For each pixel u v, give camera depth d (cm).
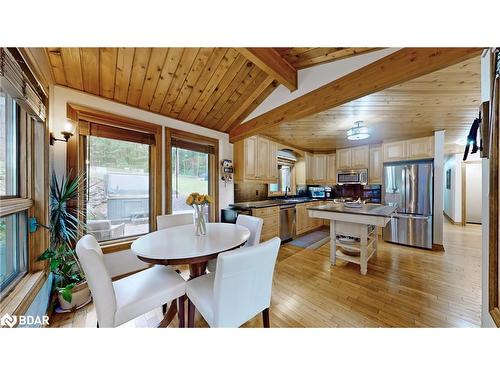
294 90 230
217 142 346
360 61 176
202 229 183
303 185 544
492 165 94
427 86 192
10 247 137
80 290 172
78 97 205
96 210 229
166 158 276
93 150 227
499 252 92
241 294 112
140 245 145
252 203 393
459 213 566
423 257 300
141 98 238
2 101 126
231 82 249
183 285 139
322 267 267
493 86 93
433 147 342
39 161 157
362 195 489
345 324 155
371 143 445
